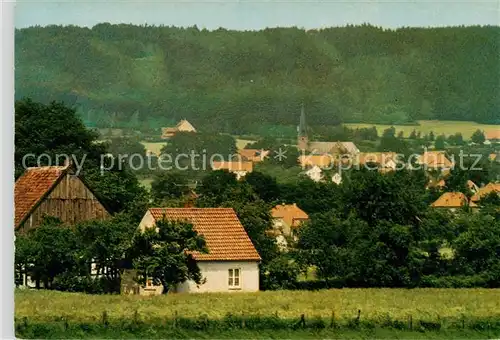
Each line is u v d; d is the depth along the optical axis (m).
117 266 183.00
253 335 132.12
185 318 133.50
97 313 138.88
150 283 178.38
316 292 183.12
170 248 175.38
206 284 187.50
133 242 176.00
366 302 163.25
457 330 139.25
